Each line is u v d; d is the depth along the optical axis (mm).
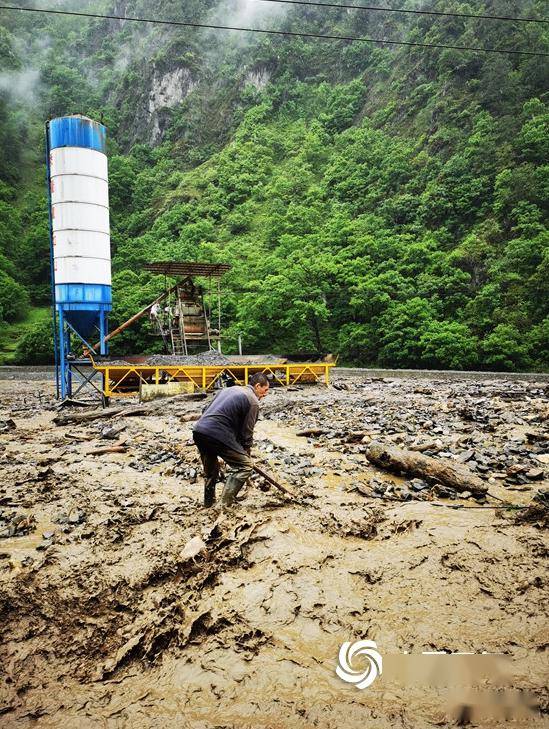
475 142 55094
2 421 12055
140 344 46844
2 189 90812
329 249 50000
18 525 4898
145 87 131250
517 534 4438
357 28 121812
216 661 2920
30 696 2668
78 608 3496
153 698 2633
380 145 72000
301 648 3012
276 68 124625
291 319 43250
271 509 5254
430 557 4082
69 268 16406
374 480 6203
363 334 41312
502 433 8797
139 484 6324
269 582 3770
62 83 138000
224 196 88000
